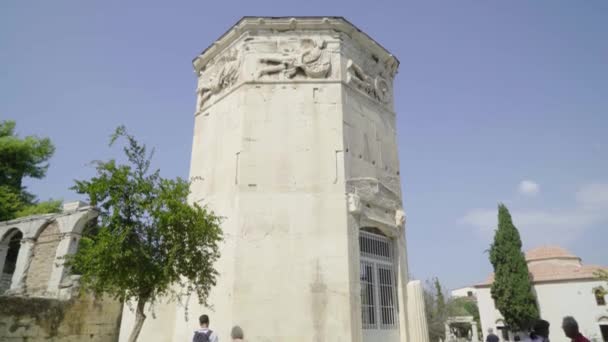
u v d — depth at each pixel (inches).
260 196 537.6
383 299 568.4
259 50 613.9
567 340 1562.5
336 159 559.5
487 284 1862.7
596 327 1536.7
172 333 553.9
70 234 737.0
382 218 593.3
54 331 548.7
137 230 408.8
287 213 530.9
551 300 1638.8
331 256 513.0
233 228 528.1
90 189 402.0
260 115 577.3
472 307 2714.1
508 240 1648.6
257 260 508.7
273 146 562.3
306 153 560.4
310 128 572.4
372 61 685.9
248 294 493.4
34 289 736.3
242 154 556.7
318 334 479.2
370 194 582.6
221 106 629.3
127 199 411.5
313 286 498.6
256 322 481.4
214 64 685.3
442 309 1867.6
